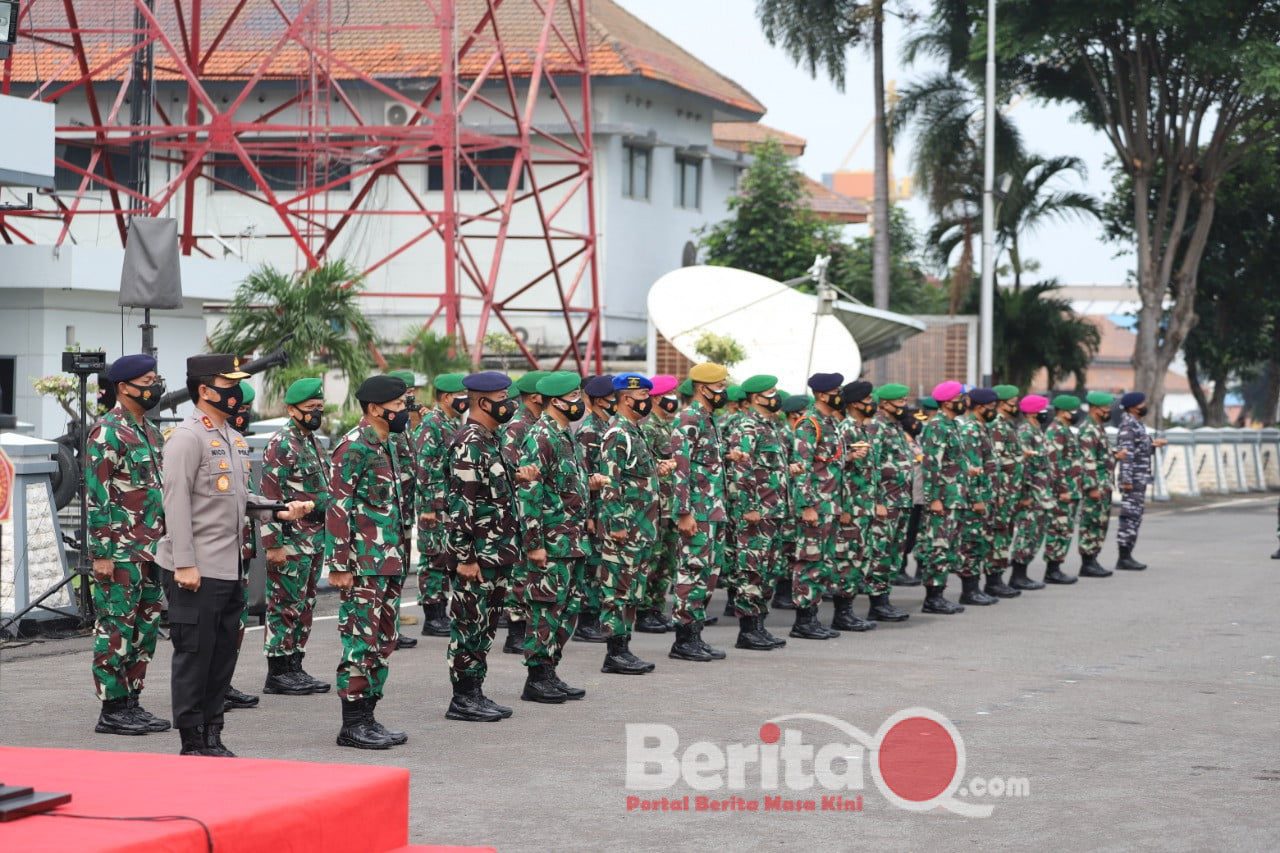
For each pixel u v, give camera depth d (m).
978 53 35.69
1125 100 37.47
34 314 22.91
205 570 8.85
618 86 38.31
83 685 11.67
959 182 38.56
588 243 31.06
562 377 11.28
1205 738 10.11
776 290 24.56
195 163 26.00
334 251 38.41
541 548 10.91
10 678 11.95
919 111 38.44
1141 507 21.52
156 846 5.00
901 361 39.72
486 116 38.84
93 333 23.80
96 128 25.97
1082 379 41.88
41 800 5.38
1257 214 44.19
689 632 13.27
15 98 20.06
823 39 37.09
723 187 44.91
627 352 37.81
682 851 7.38
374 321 36.41
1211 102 37.50
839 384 14.81
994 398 17.75
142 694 11.45
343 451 9.50
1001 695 11.60
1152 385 39.09
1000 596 18.38
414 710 10.86
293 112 38.69
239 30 38.91
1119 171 45.69
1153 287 38.88
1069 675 12.61
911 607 17.52
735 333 23.94
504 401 10.38
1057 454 19.62
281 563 11.41
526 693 11.23
